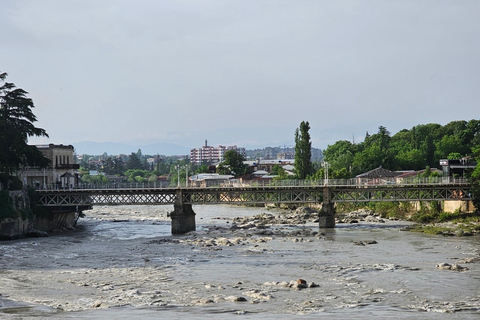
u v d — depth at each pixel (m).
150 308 59.44
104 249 105.19
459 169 151.25
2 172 135.38
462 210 139.50
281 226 145.38
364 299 62.38
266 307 59.28
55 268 84.19
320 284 70.12
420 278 72.69
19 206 128.88
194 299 63.16
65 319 55.22
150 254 97.38
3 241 118.56
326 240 112.69
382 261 86.00
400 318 54.69
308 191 141.12
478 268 79.00
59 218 146.00
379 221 151.12
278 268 81.62
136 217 193.50
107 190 140.12
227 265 84.75
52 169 156.25
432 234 118.88
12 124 134.50
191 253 97.81
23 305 61.47
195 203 140.12
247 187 140.62
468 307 58.50
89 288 69.88
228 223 162.75
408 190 136.88
